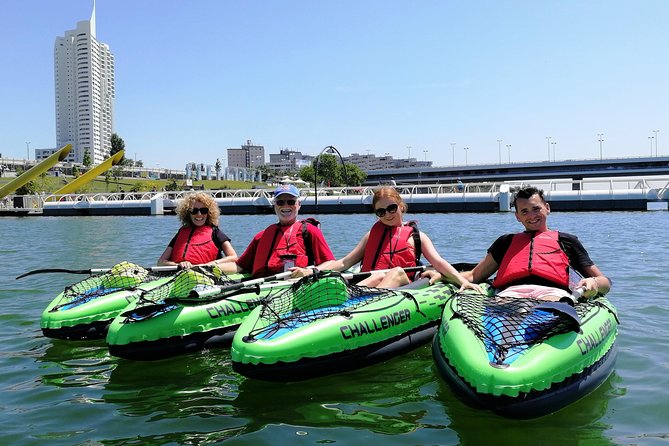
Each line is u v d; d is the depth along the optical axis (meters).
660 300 7.07
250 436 3.53
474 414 3.78
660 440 3.32
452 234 18.11
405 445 3.34
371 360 4.69
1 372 4.85
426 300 5.28
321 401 4.07
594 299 4.70
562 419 3.62
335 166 85.81
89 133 139.38
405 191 37.38
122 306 5.83
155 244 16.80
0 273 10.84
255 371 4.16
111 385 4.52
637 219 23.58
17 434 3.61
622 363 4.68
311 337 4.33
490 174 107.31
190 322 5.14
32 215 41.16
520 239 4.98
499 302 4.36
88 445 3.45
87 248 15.87
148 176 123.94
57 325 5.58
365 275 5.59
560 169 101.12
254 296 5.59
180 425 3.72
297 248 6.11
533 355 3.62
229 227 24.92
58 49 138.50
